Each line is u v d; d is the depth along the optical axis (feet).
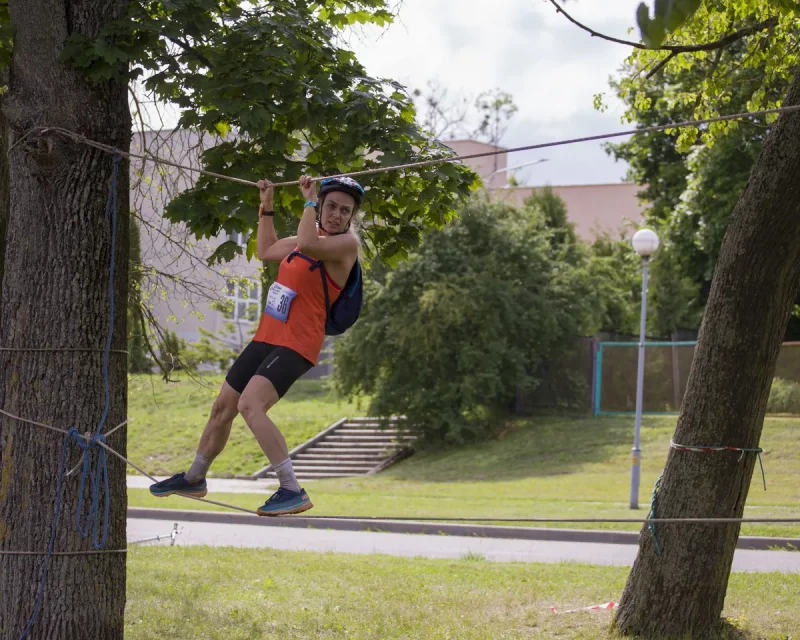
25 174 28.12
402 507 85.51
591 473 110.42
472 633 39.17
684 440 37.58
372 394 141.69
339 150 34.17
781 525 73.05
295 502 24.98
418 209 36.81
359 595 46.65
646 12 11.73
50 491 27.35
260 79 30.58
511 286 135.54
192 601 44.42
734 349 36.63
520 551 67.31
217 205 31.58
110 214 28.60
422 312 131.54
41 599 27.14
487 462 122.83
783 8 38.50
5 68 34.32
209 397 156.66
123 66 28.96
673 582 37.58
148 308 47.83
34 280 27.78
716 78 53.88
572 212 238.48
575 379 141.38
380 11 39.91
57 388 27.53
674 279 163.84
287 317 25.50
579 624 40.34
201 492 26.61
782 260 36.09
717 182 139.33
